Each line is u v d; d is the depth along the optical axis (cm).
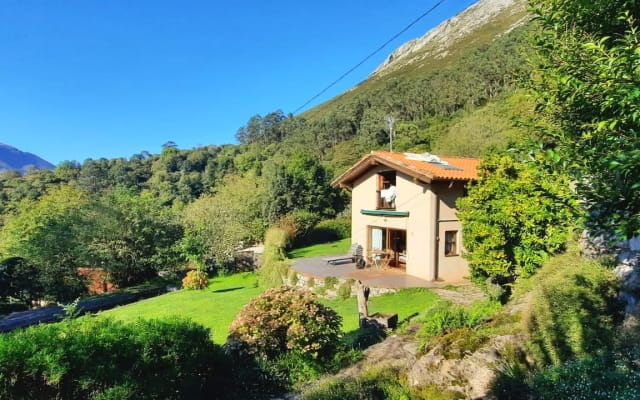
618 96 240
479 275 987
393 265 1844
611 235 248
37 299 2358
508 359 589
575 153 273
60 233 2434
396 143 4928
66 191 3284
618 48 254
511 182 914
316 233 3198
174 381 593
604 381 457
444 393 568
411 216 1638
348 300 1476
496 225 923
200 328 696
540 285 720
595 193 248
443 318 779
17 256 2391
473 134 3241
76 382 493
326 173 4344
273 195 3572
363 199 1958
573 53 343
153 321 639
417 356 675
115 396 503
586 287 641
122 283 2698
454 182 1548
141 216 2714
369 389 626
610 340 553
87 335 533
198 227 2620
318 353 777
